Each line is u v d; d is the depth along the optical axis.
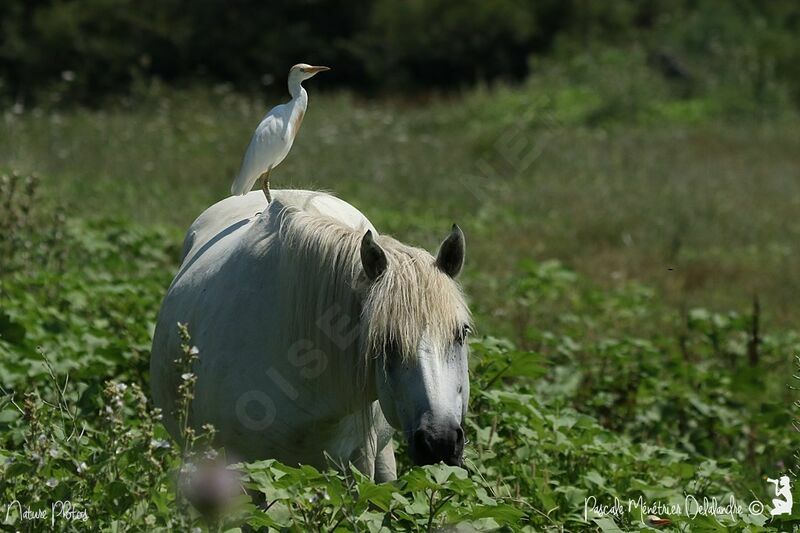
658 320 15.46
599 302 15.54
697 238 21.94
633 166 28.89
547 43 56.28
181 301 7.39
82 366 9.43
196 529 5.55
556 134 33.75
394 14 55.44
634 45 49.03
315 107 36.62
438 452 5.85
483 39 55.59
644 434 10.49
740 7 59.38
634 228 22.05
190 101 34.62
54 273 13.61
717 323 13.69
